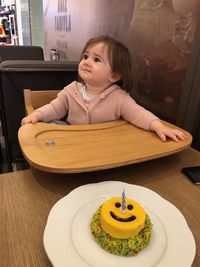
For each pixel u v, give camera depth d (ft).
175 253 1.09
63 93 2.69
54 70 3.47
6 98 3.53
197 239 1.25
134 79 3.27
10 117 3.67
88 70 2.40
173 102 2.68
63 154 1.65
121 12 3.35
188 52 2.37
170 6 2.50
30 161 1.55
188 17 2.31
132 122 2.31
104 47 2.37
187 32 2.35
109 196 1.42
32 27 9.29
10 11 12.34
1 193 1.51
